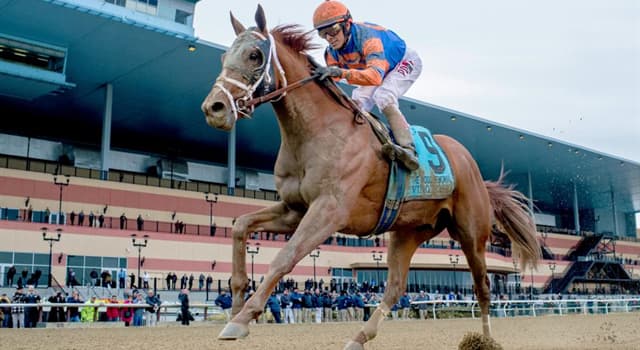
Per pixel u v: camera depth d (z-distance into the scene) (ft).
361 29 16.39
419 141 17.52
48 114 130.52
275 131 142.61
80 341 30.55
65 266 97.50
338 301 74.69
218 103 13.39
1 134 127.65
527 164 178.09
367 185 15.48
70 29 92.17
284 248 13.65
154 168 149.59
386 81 16.96
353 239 132.98
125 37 95.14
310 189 14.57
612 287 182.70
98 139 150.41
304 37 15.48
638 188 209.15
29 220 102.01
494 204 20.45
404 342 27.22
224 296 66.59
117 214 113.80
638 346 22.80
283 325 57.16
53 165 120.06
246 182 164.96
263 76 14.06
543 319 65.46
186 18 103.40
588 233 195.42
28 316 57.06
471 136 149.69
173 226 120.06
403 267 18.02
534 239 20.43
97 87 115.44
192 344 27.78
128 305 58.95
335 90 15.40
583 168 182.60
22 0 83.15
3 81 98.53
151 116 132.77
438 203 17.56
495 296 123.65
